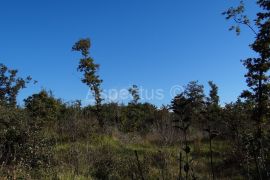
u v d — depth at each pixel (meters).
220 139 19.02
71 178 12.45
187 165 4.64
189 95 21.38
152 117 23.39
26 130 14.02
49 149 14.32
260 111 13.09
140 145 18.47
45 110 20.67
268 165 7.57
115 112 23.38
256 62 13.64
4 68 22.45
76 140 17.41
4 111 14.55
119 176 13.60
